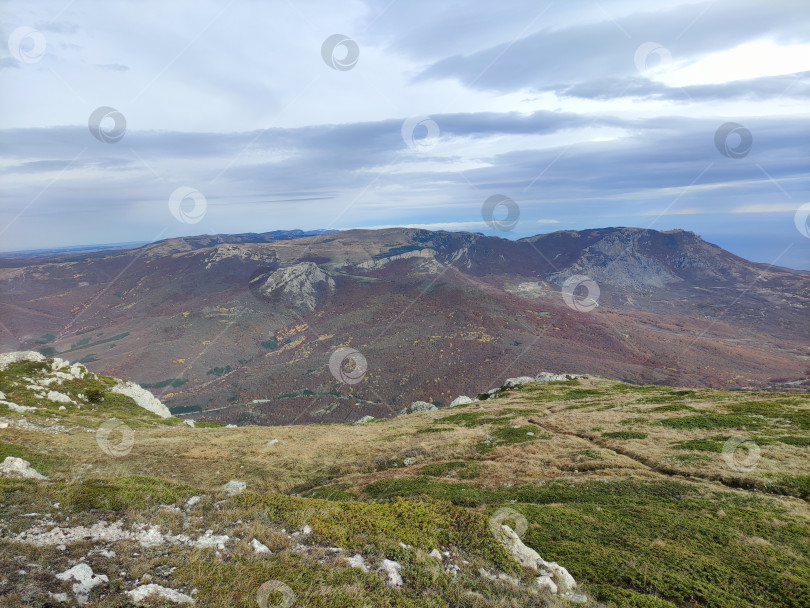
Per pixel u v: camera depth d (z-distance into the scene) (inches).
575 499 954.1
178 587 409.7
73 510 549.6
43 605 349.4
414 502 708.0
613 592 546.3
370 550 534.0
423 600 450.6
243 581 427.8
